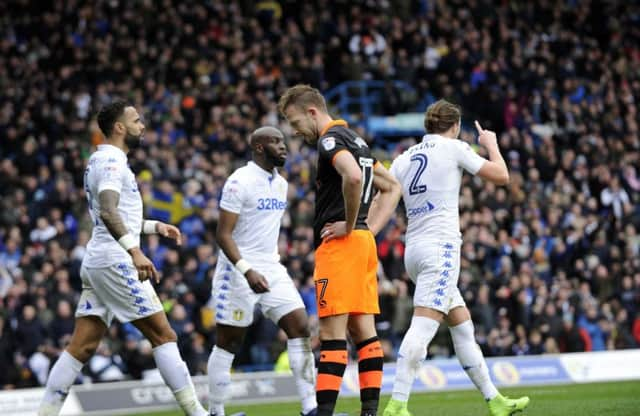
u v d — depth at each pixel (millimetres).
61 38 45469
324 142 13555
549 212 40062
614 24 56281
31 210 35688
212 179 37875
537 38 53625
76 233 35719
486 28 52406
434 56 50156
